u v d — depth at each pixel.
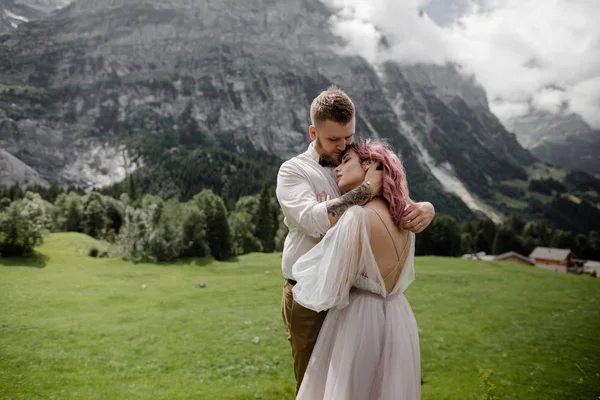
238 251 75.56
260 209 90.00
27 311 25.17
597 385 12.28
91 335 19.28
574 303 29.36
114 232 85.19
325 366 3.48
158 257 53.59
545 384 12.45
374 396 3.30
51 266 44.78
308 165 3.69
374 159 3.58
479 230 143.12
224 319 22.95
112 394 9.84
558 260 115.81
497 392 10.39
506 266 48.94
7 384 10.25
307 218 3.37
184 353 16.48
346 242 3.24
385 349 3.37
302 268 3.43
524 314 25.36
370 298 3.47
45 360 14.09
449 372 14.27
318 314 3.70
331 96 3.49
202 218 59.62
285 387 9.26
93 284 36.12
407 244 3.67
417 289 33.69
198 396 9.54
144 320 22.94
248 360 15.38
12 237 46.62
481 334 20.23
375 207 3.50
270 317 23.47
